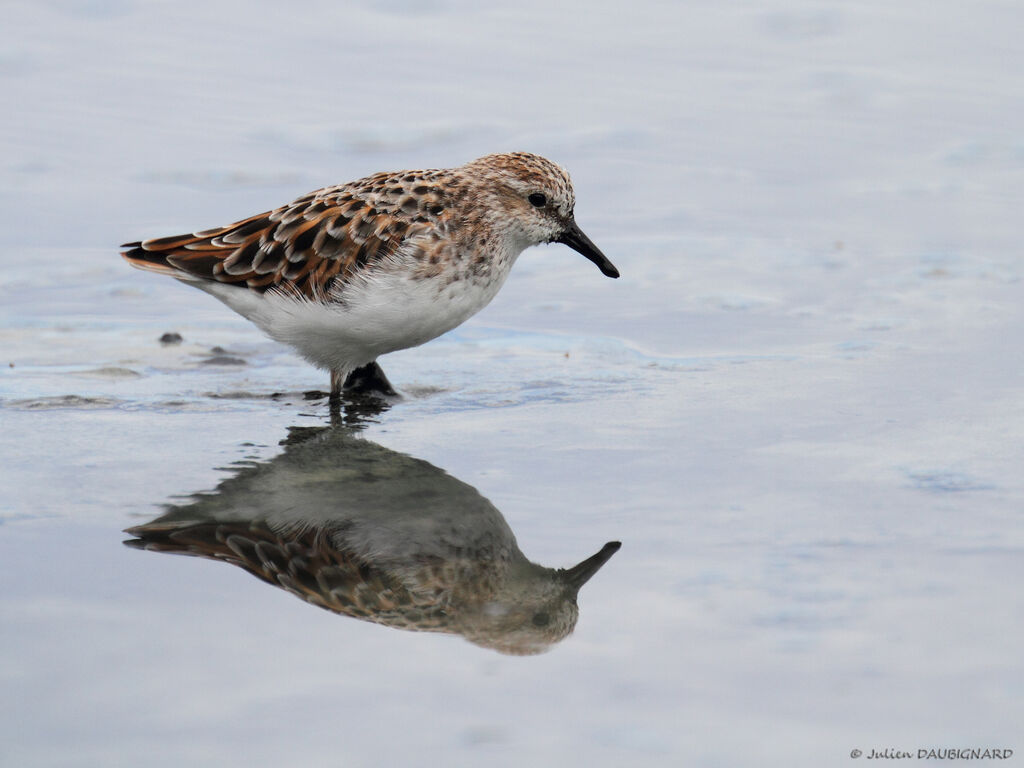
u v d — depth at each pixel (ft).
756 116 66.03
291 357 45.19
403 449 35.81
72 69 69.82
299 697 22.85
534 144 62.18
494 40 75.20
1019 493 31.27
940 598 25.98
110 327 47.50
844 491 31.68
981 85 68.54
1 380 41.60
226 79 69.21
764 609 25.75
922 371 41.22
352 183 40.86
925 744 21.52
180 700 22.66
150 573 27.61
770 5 79.05
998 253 52.31
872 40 74.69
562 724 22.17
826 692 22.93
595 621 25.52
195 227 53.26
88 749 21.31
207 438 36.78
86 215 54.95
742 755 21.31
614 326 47.19
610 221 56.75
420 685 23.30
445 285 39.09
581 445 35.68
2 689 22.85
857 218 56.29
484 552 28.78
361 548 29.17
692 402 39.17
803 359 43.01
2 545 28.84
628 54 73.51
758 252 53.52
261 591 26.91
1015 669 23.44
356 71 70.54
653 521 30.19
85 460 34.65
